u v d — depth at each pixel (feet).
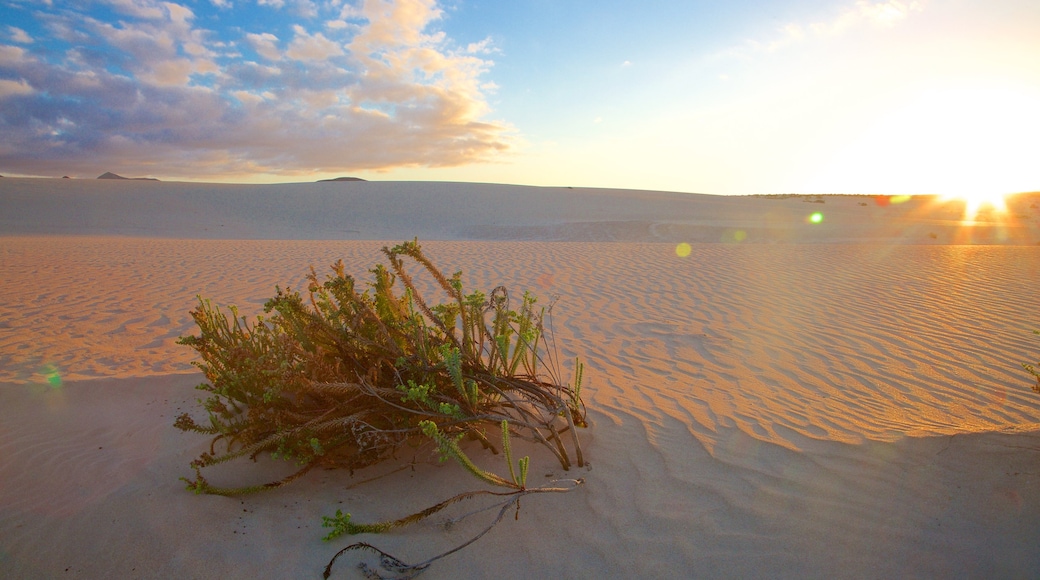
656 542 8.79
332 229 111.04
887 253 47.14
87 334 22.62
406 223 118.62
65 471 10.44
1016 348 20.18
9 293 30.66
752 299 28.66
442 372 11.12
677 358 19.24
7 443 11.53
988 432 11.00
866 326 23.36
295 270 39.11
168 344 21.34
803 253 47.32
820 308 26.63
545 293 30.35
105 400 13.97
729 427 12.91
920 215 139.13
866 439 11.84
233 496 9.74
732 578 8.04
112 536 8.65
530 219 120.06
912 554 8.25
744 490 10.07
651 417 13.51
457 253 48.49
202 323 12.20
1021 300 27.94
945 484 9.68
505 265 40.57
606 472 10.83
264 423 10.73
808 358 19.20
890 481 10.00
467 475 10.73
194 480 10.24
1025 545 8.15
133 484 10.02
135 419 12.93
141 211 119.44
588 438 12.29
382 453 10.90
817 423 13.24
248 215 122.52
